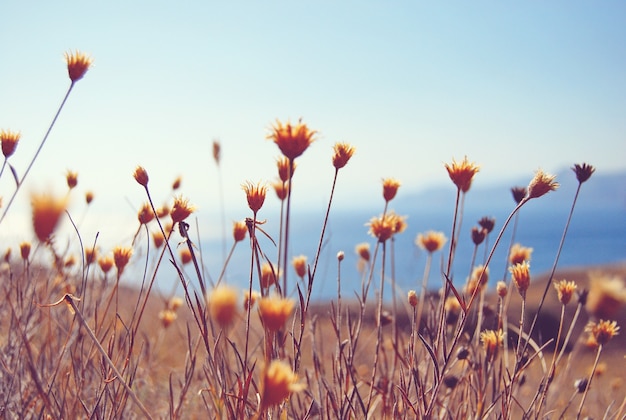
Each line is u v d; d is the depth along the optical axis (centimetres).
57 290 73
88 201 73
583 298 57
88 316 69
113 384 54
